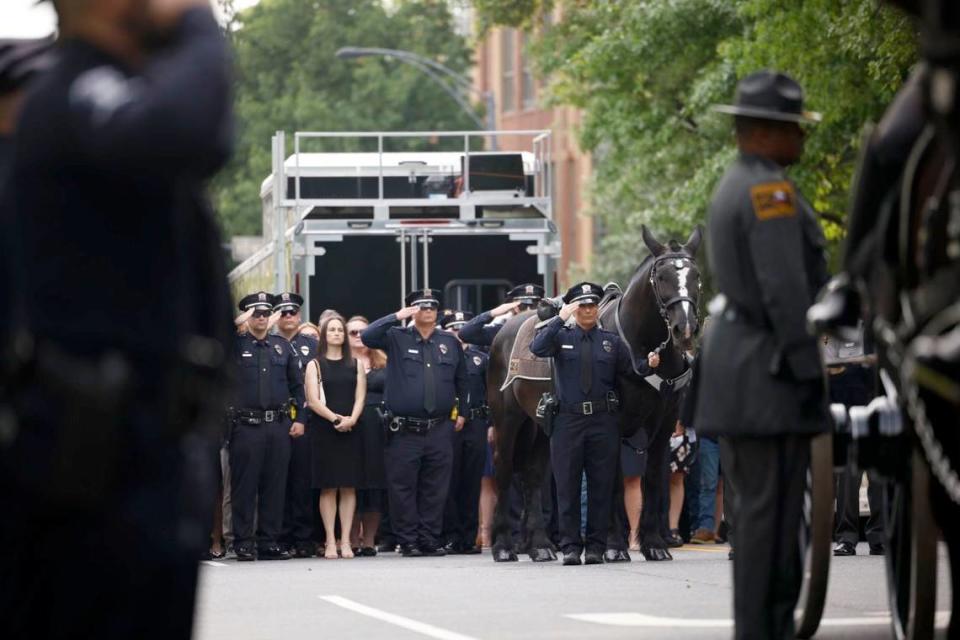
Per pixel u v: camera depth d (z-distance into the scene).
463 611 42.94
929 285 18.16
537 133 90.50
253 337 67.00
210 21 12.41
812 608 30.77
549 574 53.72
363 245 88.25
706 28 118.94
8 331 12.77
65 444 12.37
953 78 16.75
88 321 12.45
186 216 12.91
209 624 40.81
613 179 135.75
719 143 118.50
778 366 27.70
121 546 12.66
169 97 11.96
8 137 13.97
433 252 88.56
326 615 42.59
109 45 12.59
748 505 28.47
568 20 143.62
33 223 12.41
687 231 114.62
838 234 102.81
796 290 27.44
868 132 21.12
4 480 12.58
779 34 90.62
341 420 67.50
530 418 61.88
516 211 88.75
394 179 92.00
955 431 18.83
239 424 66.06
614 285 61.12
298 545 68.88
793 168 101.06
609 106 126.94
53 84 12.44
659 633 37.28
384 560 64.81
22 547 12.76
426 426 67.06
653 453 58.62
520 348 60.84
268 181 101.75
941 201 17.98
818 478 29.44
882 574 49.72
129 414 12.53
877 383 27.38
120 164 12.03
